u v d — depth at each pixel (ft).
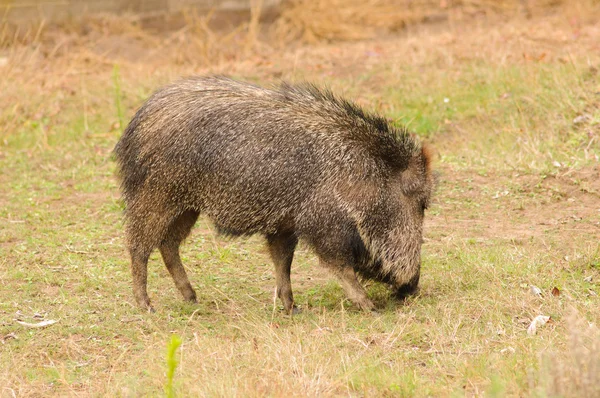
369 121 67.00
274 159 63.87
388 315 65.21
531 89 118.01
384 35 170.50
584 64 122.42
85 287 73.31
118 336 63.67
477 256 74.69
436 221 86.33
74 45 161.17
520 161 98.48
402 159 66.18
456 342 58.49
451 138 112.37
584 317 59.52
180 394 51.47
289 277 68.44
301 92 68.03
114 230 88.63
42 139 119.34
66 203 97.25
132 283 72.13
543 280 68.54
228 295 72.18
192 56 153.99
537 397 45.83
